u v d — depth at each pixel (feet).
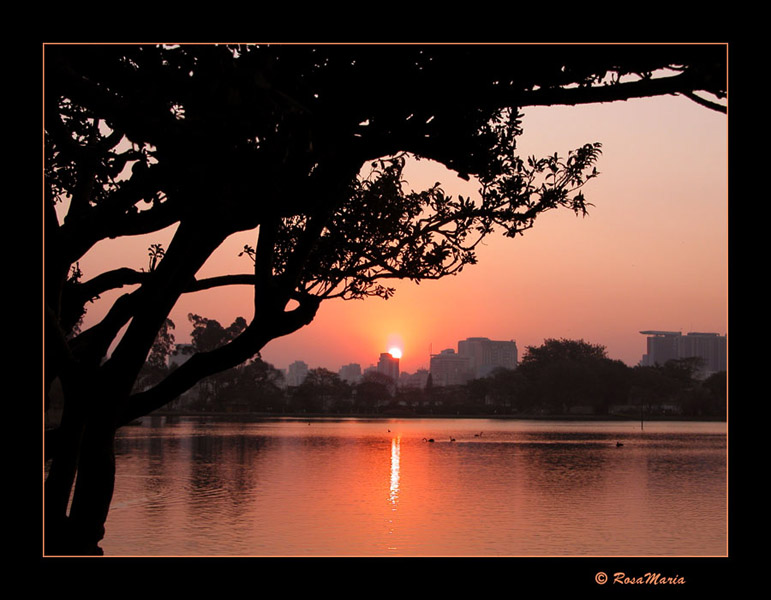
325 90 20.66
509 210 29.12
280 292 23.54
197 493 116.98
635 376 578.66
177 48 17.28
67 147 25.25
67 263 22.90
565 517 95.96
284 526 86.84
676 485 135.54
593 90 20.53
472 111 24.14
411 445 256.11
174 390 23.06
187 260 20.57
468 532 84.28
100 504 21.06
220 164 17.85
